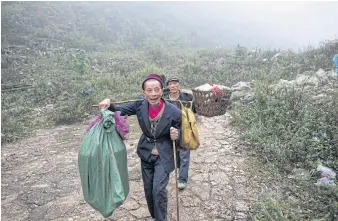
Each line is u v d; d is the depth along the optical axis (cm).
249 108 662
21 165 552
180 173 405
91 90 891
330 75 815
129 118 781
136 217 359
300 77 830
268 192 391
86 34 2161
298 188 394
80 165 278
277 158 462
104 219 361
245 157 491
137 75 1135
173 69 1323
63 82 1067
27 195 438
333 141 469
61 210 392
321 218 323
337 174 416
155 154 297
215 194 395
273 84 782
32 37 1705
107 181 275
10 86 1060
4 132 714
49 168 531
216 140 573
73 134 712
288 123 546
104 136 282
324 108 570
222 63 1295
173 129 284
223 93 507
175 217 351
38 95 998
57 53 1523
